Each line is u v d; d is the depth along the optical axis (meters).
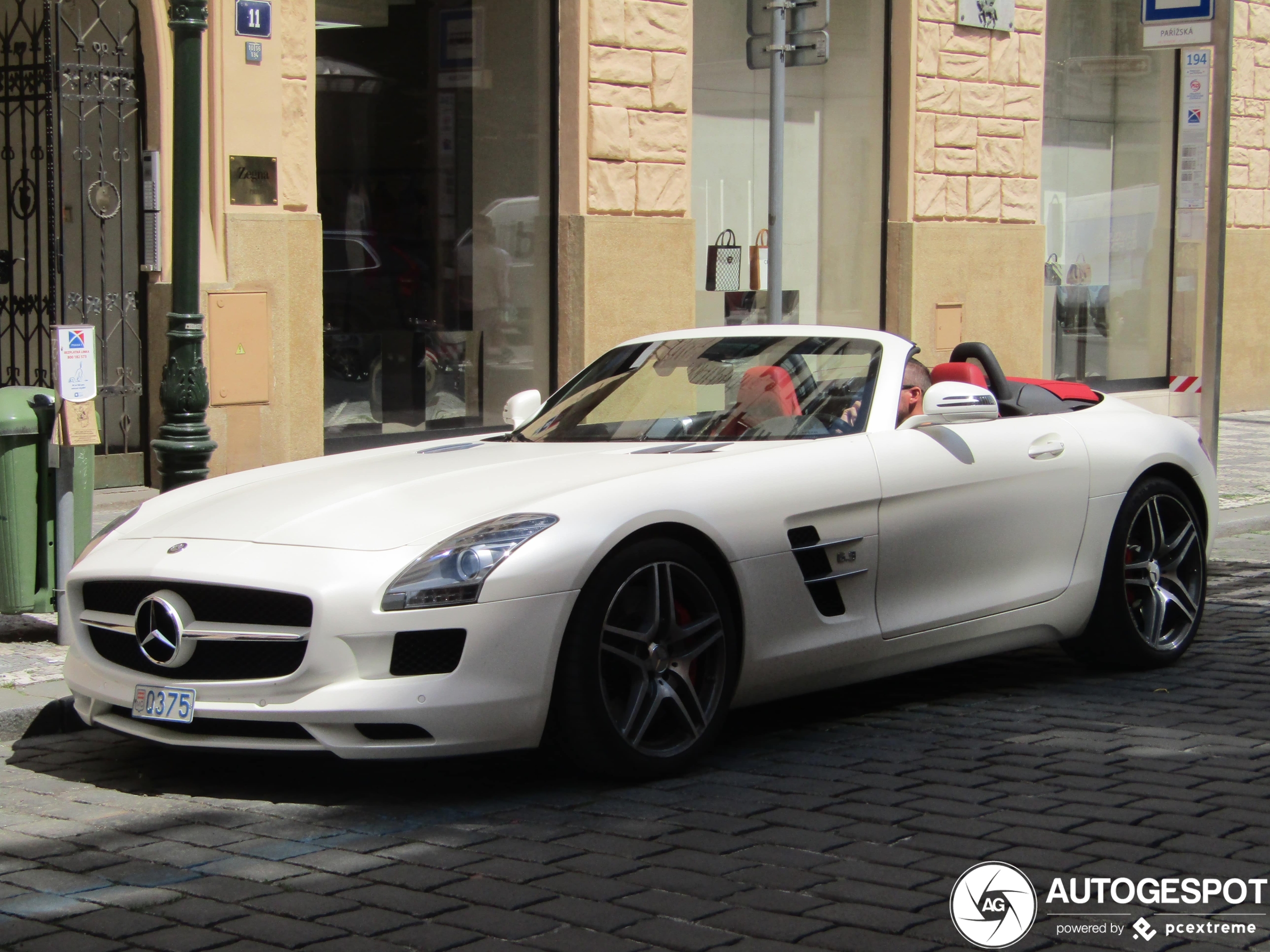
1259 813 4.34
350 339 11.08
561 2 11.88
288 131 10.31
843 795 4.56
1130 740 5.20
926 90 14.58
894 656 5.46
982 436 5.79
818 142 14.26
